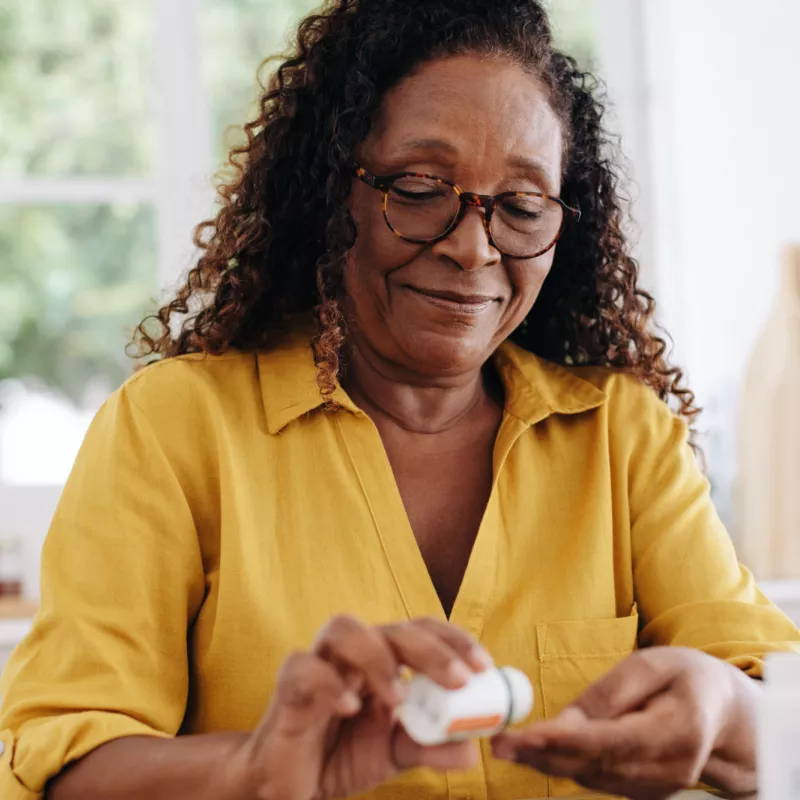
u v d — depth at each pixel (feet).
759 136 7.82
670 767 2.71
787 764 2.19
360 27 3.67
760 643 3.58
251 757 2.53
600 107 4.13
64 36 7.30
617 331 4.24
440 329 3.52
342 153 3.56
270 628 3.38
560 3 7.77
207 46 7.44
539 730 2.53
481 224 3.45
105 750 2.88
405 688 2.39
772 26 7.84
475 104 3.47
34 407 7.36
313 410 3.66
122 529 3.34
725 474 7.63
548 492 3.84
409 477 3.76
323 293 3.62
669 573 3.85
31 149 7.27
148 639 3.28
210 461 3.52
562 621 3.66
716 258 7.76
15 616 6.73
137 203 7.39
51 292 7.34
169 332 4.08
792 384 7.04
